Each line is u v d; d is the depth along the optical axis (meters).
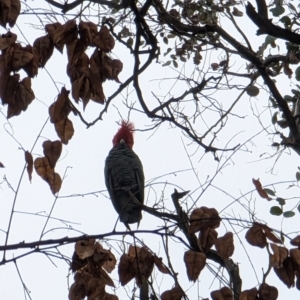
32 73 6.92
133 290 7.84
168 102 10.34
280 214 10.09
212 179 9.18
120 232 7.45
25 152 7.50
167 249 7.39
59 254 7.54
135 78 9.41
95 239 7.69
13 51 6.83
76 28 7.04
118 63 7.20
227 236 7.19
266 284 7.20
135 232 7.38
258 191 7.74
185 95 10.63
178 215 7.83
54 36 7.06
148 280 7.59
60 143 7.54
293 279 7.10
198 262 7.12
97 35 7.11
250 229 7.23
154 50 9.40
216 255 8.66
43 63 7.12
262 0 9.77
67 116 7.19
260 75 12.13
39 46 7.09
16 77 6.88
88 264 7.59
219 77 11.09
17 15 6.75
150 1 9.20
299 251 7.09
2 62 6.83
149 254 7.58
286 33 9.56
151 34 9.33
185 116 10.67
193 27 10.98
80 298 7.58
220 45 11.87
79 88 7.06
